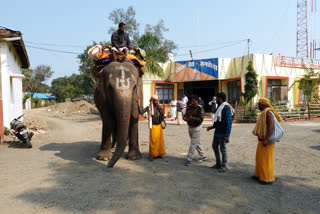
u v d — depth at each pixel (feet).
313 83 52.65
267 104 14.96
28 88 174.60
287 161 19.38
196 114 18.54
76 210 10.97
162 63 60.18
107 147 20.06
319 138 28.48
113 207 11.31
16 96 42.22
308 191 13.52
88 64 84.84
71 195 12.61
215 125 17.47
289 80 53.72
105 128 19.54
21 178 15.21
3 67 31.60
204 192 13.26
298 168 17.60
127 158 20.54
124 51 19.56
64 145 26.12
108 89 17.35
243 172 16.93
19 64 48.52
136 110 19.81
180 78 58.75
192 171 17.04
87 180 14.89
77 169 17.21
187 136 32.53
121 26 22.15
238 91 54.39
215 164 18.25
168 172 16.74
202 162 19.53
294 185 14.40
